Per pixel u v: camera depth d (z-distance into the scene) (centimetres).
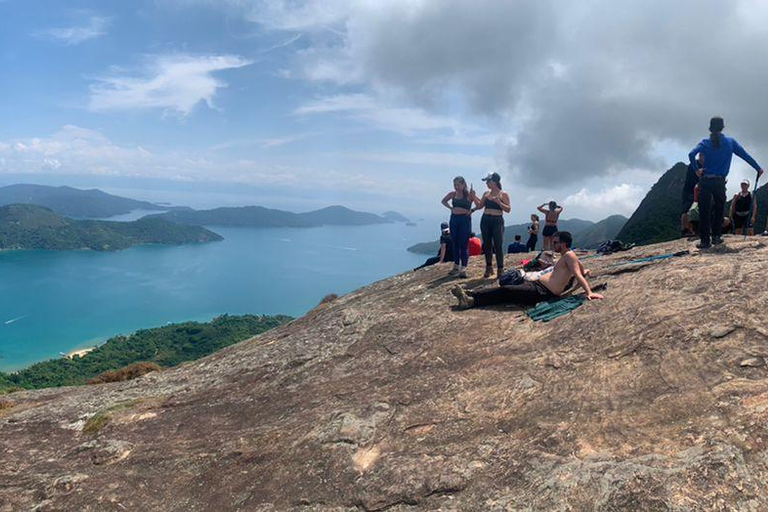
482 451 536
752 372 513
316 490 568
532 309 843
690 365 553
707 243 907
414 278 1419
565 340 700
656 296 712
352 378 816
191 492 639
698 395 507
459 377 695
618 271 905
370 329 991
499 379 659
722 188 897
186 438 773
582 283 810
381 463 570
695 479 413
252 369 982
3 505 662
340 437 629
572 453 486
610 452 472
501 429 564
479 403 624
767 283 650
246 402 858
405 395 689
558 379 615
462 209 1235
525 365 671
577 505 430
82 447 798
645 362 584
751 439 433
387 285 1462
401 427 624
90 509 628
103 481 676
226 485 631
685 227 1220
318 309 1513
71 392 1239
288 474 609
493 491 479
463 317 916
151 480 675
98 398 1042
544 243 1652
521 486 472
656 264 884
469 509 470
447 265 1474
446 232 1559
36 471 745
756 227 3148
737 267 726
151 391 1027
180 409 892
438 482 511
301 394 815
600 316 719
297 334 1146
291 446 654
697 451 438
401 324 964
